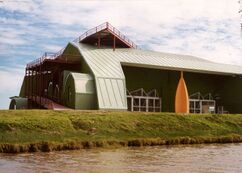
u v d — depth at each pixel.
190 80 60.38
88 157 25.00
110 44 62.12
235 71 61.00
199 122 40.84
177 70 56.97
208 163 23.45
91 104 47.53
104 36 59.16
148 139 33.41
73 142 29.38
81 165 21.81
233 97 60.69
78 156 25.38
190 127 39.16
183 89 54.53
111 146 30.98
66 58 52.97
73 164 22.09
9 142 27.70
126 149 29.92
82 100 47.12
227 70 60.56
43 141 28.23
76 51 56.72
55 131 30.94
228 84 61.75
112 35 58.75
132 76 55.69
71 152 27.38
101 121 35.09
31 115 33.91
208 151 29.70
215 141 36.94
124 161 23.64
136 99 55.62
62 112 36.53
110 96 47.59
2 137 28.20
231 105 60.84
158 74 57.72
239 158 25.92
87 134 32.09
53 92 58.28
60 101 53.44
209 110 59.00
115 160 23.95
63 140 29.53
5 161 22.77
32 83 57.91
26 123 30.70
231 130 41.03
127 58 54.81
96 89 47.44
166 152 28.56
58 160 23.48
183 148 31.56
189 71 57.34
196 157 26.09
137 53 59.09
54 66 55.84
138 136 34.25
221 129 40.53
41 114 34.72
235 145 34.91
